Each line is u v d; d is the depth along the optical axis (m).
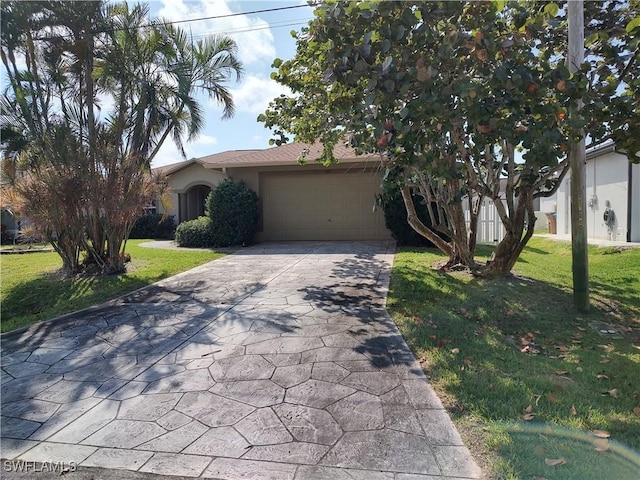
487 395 3.36
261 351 4.53
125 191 9.02
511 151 6.67
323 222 14.42
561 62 4.73
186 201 18.80
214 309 6.23
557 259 10.13
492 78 3.93
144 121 9.45
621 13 5.86
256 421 3.17
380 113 4.23
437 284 7.02
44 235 8.69
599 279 7.55
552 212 17.56
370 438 2.89
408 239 12.09
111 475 2.64
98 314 6.25
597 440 2.73
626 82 5.85
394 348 4.48
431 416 3.13
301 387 3.68
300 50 6.46
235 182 14.29
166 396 3.64
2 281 8.50
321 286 7.37
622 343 4.52
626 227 11.37
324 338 4.84
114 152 8.79
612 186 12.12
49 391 3.85
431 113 3.87
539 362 4.01
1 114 8.41
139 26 8.98
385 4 3.98
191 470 2.65
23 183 8.24
